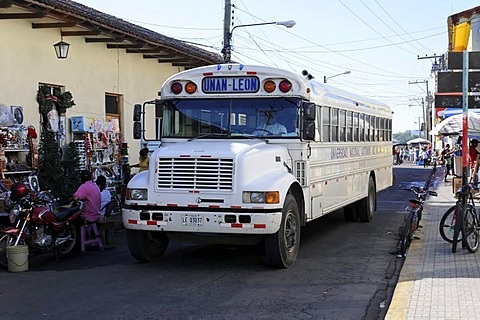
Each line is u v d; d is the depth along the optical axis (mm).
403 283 8070
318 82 11406
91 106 17141
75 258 10453
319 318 6832
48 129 15000
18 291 8023
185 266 9625
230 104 10070
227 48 21797
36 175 14258
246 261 10008
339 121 12547
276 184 8844
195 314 6922
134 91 19469
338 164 12422
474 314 6449
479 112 20484
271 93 9922
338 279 8781
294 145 9836
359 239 12477
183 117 10211
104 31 15625
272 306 7289
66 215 10320
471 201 10695
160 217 8961
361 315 6969
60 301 7484
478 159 16812
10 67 14023
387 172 17828
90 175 11227
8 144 13609
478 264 9172
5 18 13594
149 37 17344
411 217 11102
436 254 10078
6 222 11602
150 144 18312
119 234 13320
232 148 9086
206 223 8766
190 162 8898
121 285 8336
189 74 10211
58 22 14680
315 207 10805
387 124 17875
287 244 9367
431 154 53938
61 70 15820
